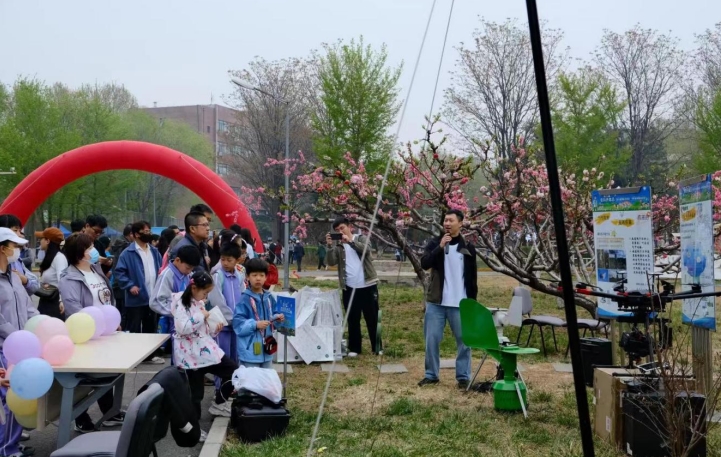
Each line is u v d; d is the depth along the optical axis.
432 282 8.42
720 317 14.52
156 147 15.26
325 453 5.95
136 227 9.35
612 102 28.14
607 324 10.12
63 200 40.00
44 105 39.00
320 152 28.78
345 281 10.77
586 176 12.24
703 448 5.43
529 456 5.84
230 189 15.48
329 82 28.62
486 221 12.22
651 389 5.72
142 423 3.70
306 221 13.77
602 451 5.80
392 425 6.81
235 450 6.02
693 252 6.52
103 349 5.55
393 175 12.35
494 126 27.22
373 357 10.56
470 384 8.09
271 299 7.23
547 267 12.07
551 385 8.52
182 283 7.03
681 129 34.28
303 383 8.77
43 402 5.09
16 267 6.76
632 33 29.38
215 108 71.81
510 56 27.08
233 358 7.60
